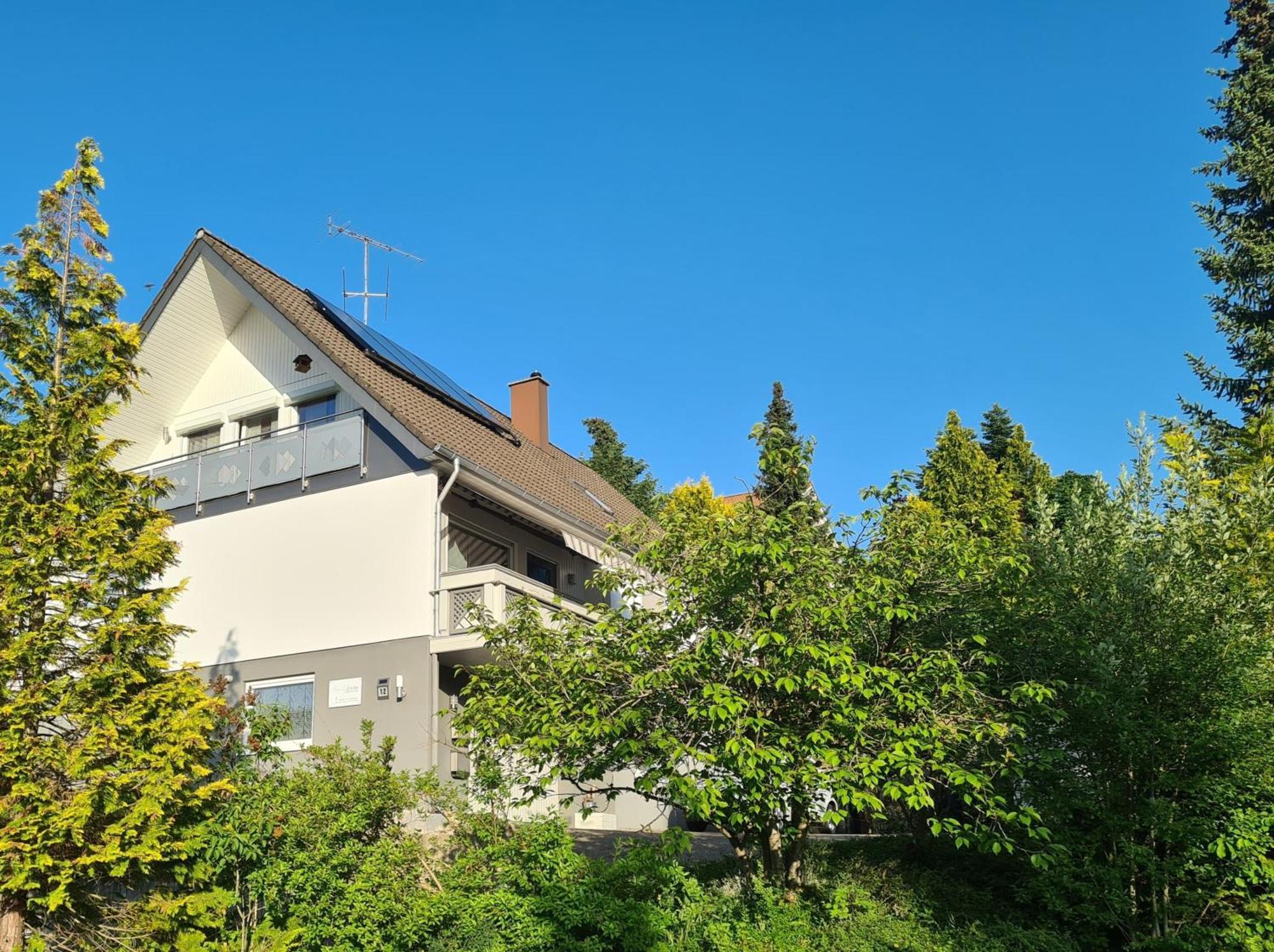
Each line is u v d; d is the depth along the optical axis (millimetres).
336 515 19750
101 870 11672
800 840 12414
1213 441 23125
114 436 23094
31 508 12336
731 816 11078
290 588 19844
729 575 10984
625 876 11250
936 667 11109
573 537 22297
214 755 13609
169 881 12133
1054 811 11500
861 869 13398
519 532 22656
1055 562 12867
